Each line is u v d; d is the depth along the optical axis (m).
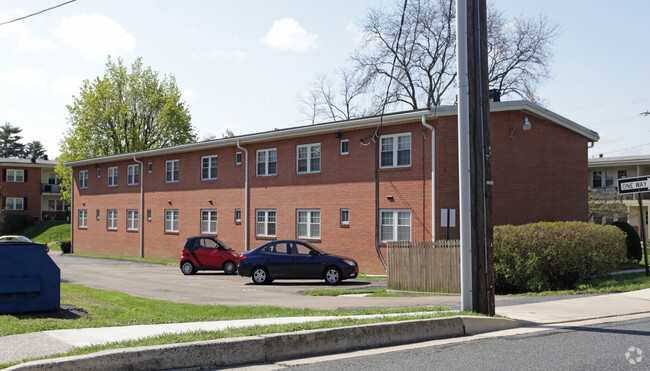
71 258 38.62
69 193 54.88
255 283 20.25
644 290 14.19
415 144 21.88
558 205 24.89
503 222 22.42
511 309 11.45
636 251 23.56
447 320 9.05
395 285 16.72
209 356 6.99
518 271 15.31
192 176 33.59
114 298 13.59
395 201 22.44
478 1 10.24
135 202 38.59
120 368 6.45
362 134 23.88
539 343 8.20
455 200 21.28
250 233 29.22
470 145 10.17
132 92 55.34
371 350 8.01
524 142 23.56
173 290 17.84
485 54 10.26
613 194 42.88
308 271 19.88
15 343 7.41
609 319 10.34
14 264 10.29
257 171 29.12
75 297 13.02
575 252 15.04
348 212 24.36
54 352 6.83
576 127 25.52
